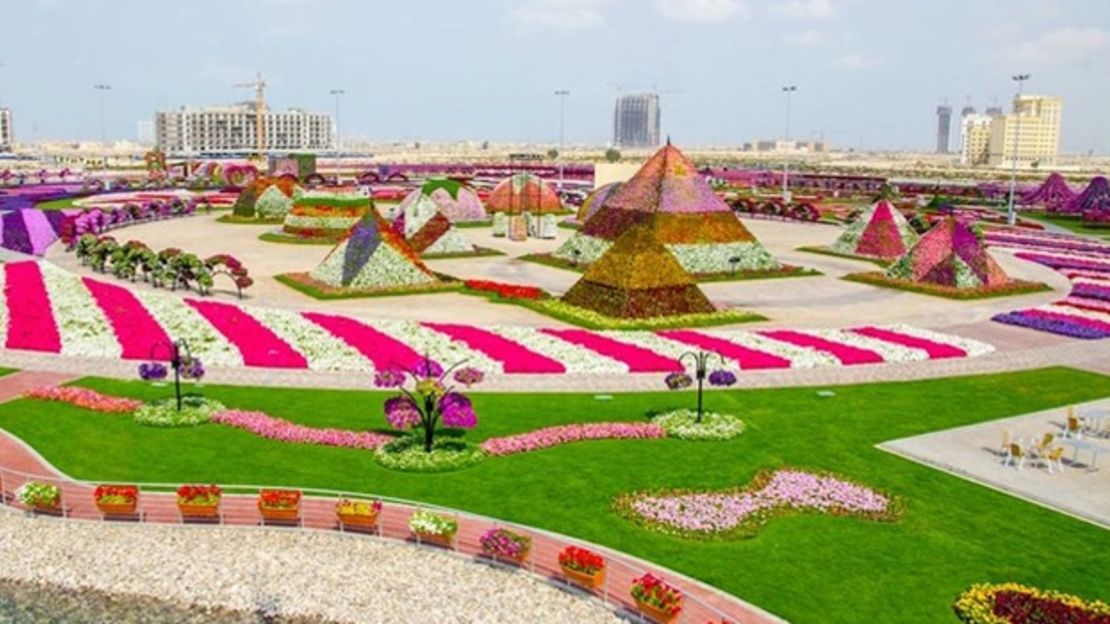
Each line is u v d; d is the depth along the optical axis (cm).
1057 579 1909
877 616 1750
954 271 5281
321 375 3306
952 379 3431
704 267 5625
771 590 1842
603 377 3347
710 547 2027
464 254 6494
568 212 9581
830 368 3538
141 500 2252
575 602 1834
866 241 6700
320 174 15362
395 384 2559
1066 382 3422
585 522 2147
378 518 2120
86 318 4053
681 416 2847
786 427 2834
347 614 1817
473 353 3559
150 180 13475
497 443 2617
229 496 2270
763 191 13900
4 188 11419
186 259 4850
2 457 2498
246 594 1891
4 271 5191
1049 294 5291
